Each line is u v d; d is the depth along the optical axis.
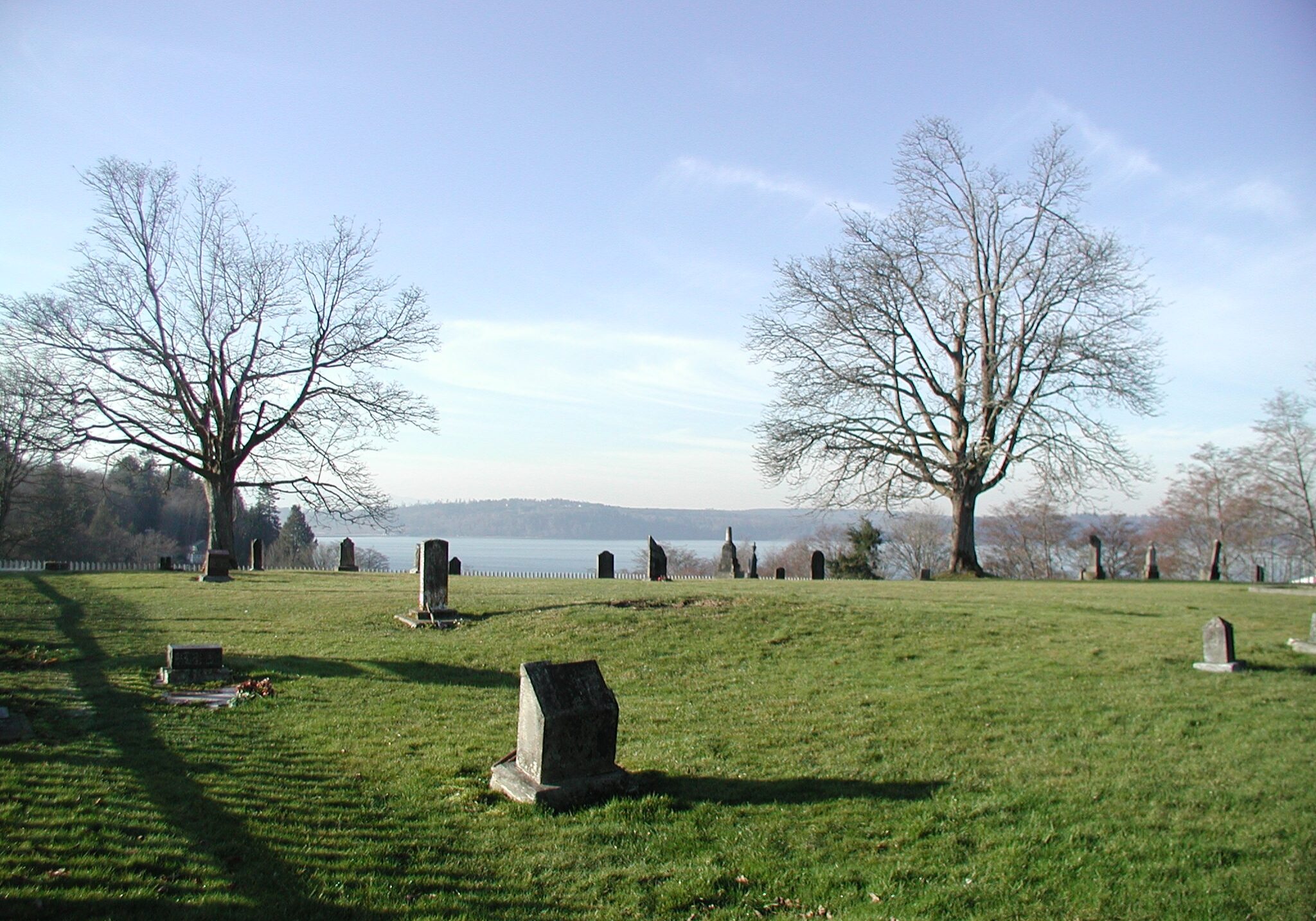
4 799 7.15
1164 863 6.54
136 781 7.89
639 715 11.24
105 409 36.12
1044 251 38.38
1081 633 16.88
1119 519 73.50
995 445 36.91
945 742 9.85
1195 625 17.94
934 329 41.19
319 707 11.27
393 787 8.18
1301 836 7.00
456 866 6.48
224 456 38.59
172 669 12.44
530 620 17.55
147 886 5.78
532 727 8.03
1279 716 10.91
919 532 84.69
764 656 15.00
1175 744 9.67
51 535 54.06
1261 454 58.16
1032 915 5.79
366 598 21.73
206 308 38.00
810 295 40.97
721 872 6.39
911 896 6.06
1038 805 7.77
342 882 6.09
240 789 7.87
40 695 11.18
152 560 65.88
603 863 6.56
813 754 9.40
